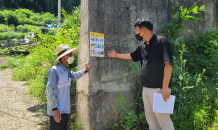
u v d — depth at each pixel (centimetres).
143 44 232
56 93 201
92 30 259
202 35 454
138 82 316
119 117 294
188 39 438
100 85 272
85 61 268
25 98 461
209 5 495
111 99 285
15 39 1859
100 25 270
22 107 396
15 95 484
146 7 337
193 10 363
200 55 427
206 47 424
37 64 441
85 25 266
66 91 210
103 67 275
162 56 208
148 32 214
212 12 503
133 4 313
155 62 212
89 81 258
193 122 257
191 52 431
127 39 307
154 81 214
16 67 894
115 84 291
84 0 270
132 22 313
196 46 433
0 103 416
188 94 324
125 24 303
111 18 283
